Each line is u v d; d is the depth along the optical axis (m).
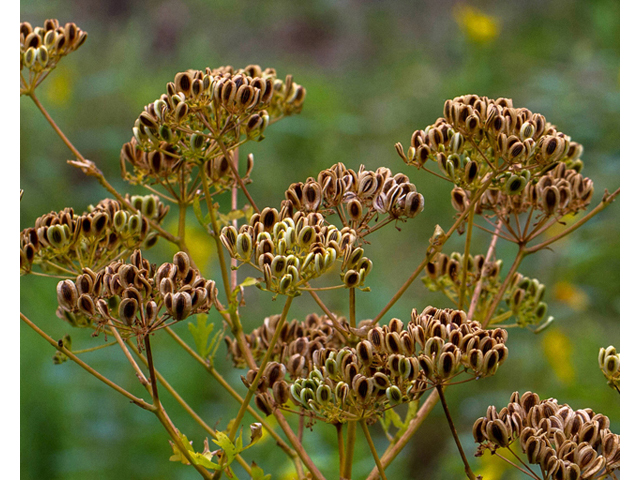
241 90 1.36
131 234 1.55
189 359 3.92
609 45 5.59
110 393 3.60
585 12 7.34
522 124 1.35
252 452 3.26
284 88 1.82
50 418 3.35
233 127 1.41
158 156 1.62
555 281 4.17
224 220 1.61
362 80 8.02
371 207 1.37
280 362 1.58
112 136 5.59
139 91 6.66
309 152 5.91
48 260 1.51
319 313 4.52
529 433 1.24
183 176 1.64
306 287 1.29
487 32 6.59
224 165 1.64
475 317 1.74
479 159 1.49
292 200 1.36
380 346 1.29
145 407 1.31
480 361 1.21
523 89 6.36
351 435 1.41
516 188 1.37
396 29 9.08
